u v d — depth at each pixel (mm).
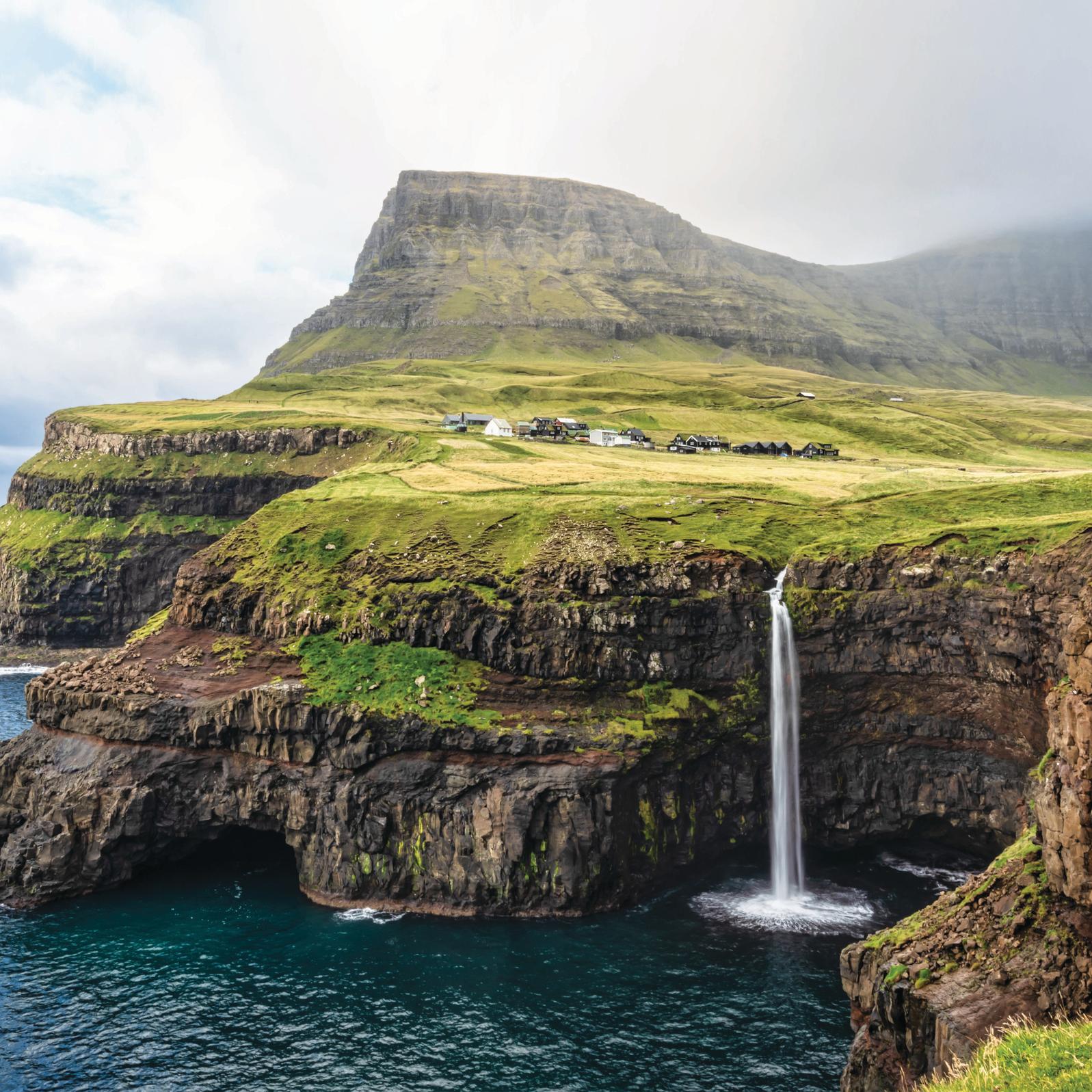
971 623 99375
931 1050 45906
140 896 96938
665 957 83312
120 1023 73625
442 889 94062
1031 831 56781
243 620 121688
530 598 108938
